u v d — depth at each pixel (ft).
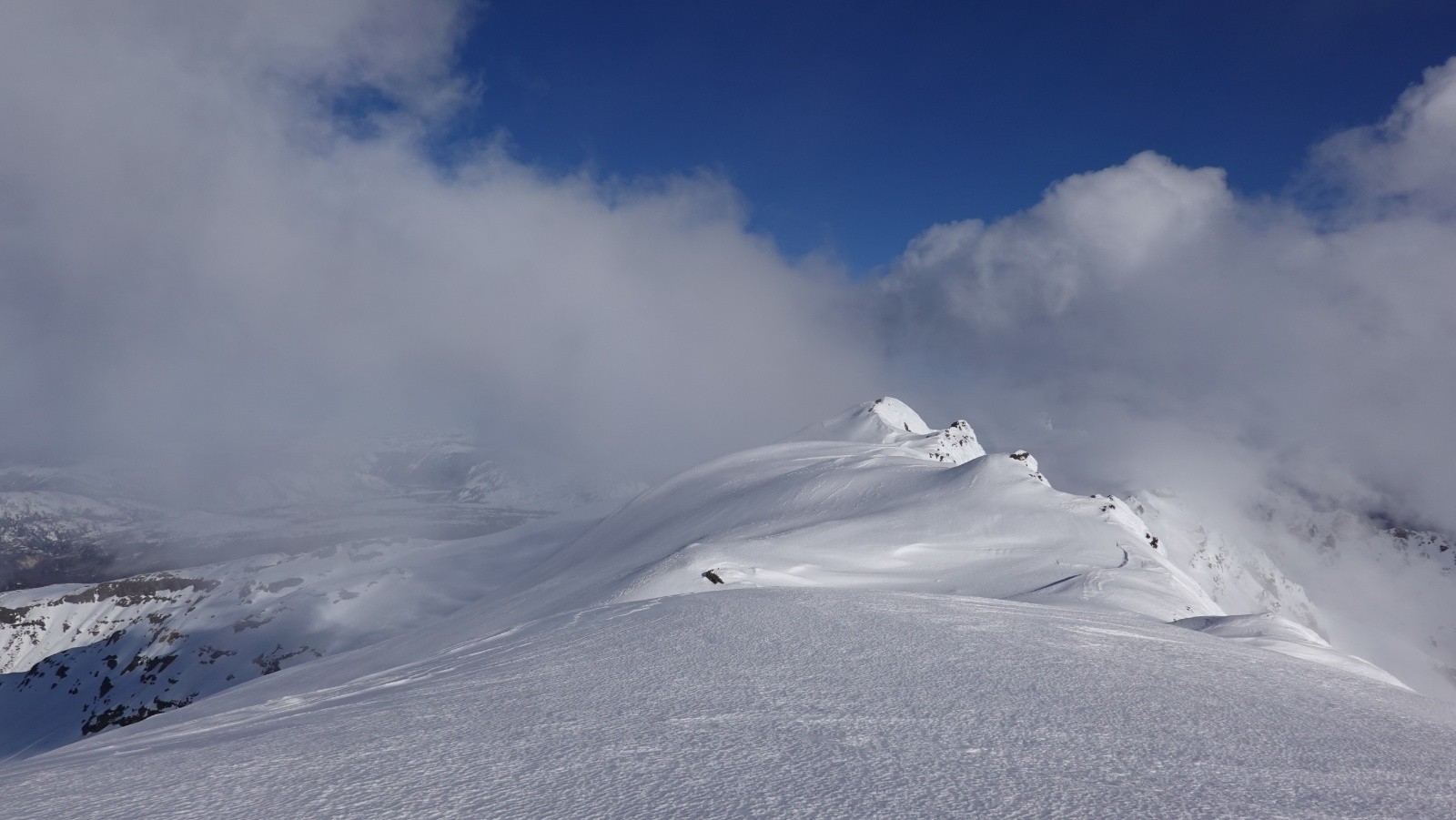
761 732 20.34
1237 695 25.53
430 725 23.89
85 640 511.81
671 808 14.55
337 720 27.35
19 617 531.09
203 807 16.39
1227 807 14.66
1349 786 16.24
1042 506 162.09
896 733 19.97
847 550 143.54
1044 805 14.55
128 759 23.30
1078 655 31.78
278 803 16.31
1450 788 16.35
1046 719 21.48
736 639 36.65
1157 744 19.17
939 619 41.01
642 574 122.31
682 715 22.58
